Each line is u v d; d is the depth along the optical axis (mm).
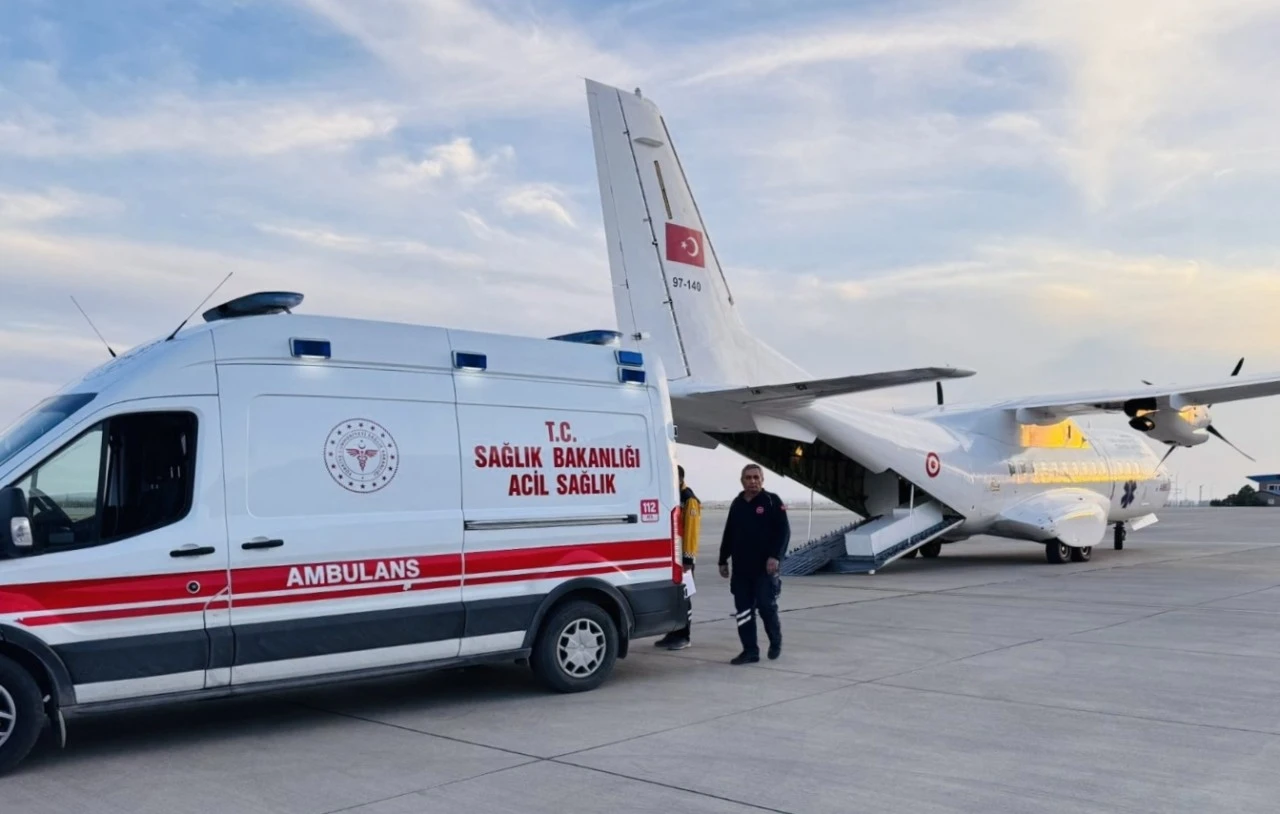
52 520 5570
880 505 18688
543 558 7227
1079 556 19359
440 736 6156
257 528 6102
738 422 15102
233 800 4926
